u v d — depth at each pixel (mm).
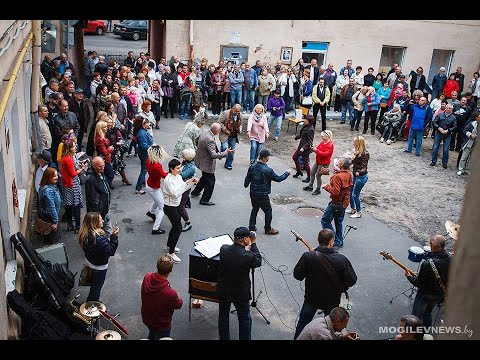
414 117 15125
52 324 5891
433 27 21812
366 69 21750
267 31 20125
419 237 10117
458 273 817
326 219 9047
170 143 14852
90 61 18828
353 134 17531
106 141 10203
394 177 13523
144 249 8789
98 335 5598
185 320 7020
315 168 11688
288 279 8195
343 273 5965
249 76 18188
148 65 17672
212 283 6543
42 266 6410
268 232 9609
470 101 16141
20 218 7883
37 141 10289
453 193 12602
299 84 19016
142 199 10844
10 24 7133
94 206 8391
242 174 12781
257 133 13148
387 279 8414
